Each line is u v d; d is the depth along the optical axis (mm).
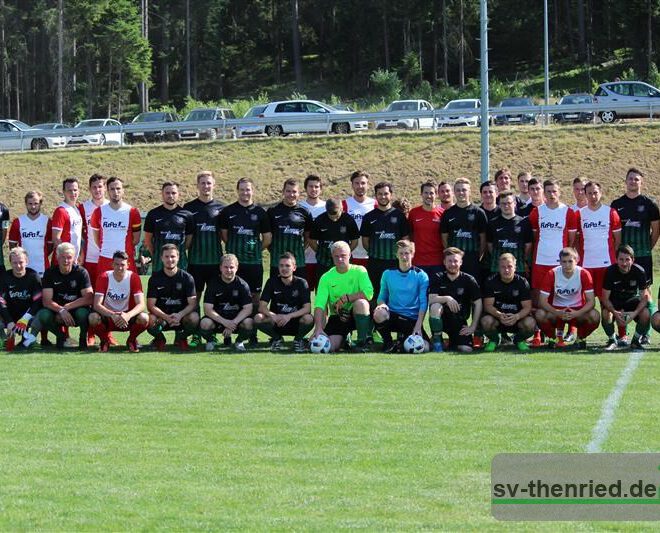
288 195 15508
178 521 7180
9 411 10469
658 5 67562
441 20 74312
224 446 9047
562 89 69125
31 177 39188
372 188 35531
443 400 10867
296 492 7785
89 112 74938
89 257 15734
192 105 68250
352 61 80250
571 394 11141
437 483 7980
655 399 10852
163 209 15508
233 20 87250
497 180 16422
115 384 11938
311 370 12875
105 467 8445
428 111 39969
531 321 14414
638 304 14594
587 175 34719
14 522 7180
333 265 15641
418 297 14617
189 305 14867
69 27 75062
